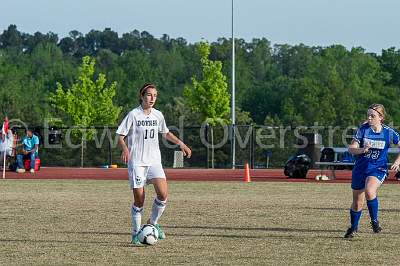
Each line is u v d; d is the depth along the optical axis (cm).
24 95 17200
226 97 10431
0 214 3045
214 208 3325
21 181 5506
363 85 17288
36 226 2652
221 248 2147
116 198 3859
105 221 2809
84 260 1936
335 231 2533
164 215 3027
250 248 2147
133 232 2255
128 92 19288
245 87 19588
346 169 7100
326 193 4291
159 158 2262
